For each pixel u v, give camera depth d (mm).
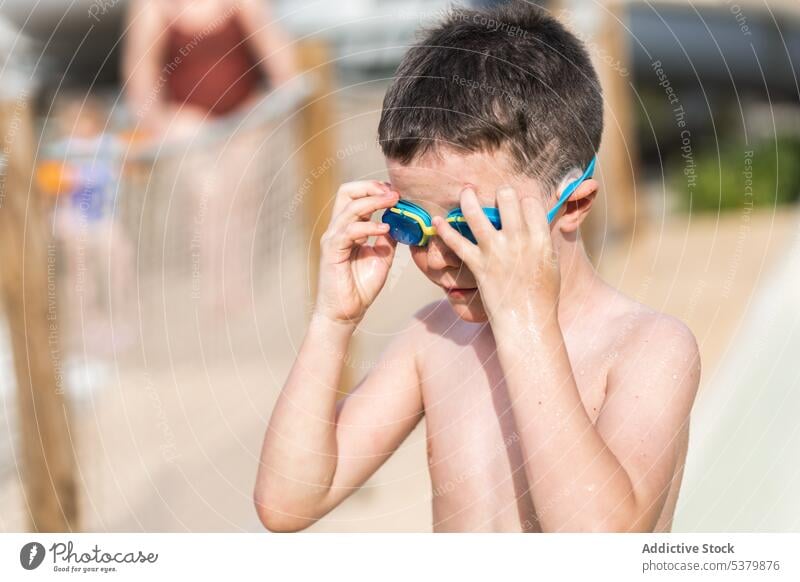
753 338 3494
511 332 1154
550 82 1277
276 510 1354
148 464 2777
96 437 2850
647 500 1144
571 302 1323
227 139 3600
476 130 1201
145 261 3582
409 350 1490
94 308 3498
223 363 3480
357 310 1373
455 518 1359
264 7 3932
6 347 2389
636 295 4500
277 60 3656
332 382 1361
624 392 1217
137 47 3834
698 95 8789
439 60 1265
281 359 3449
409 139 1229
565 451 1112
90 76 5711
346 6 4777
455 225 1232
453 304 1303
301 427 1344
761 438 2684
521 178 1229
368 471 1426
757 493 2363
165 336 3527
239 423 3080
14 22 5438
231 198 3623
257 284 3572
